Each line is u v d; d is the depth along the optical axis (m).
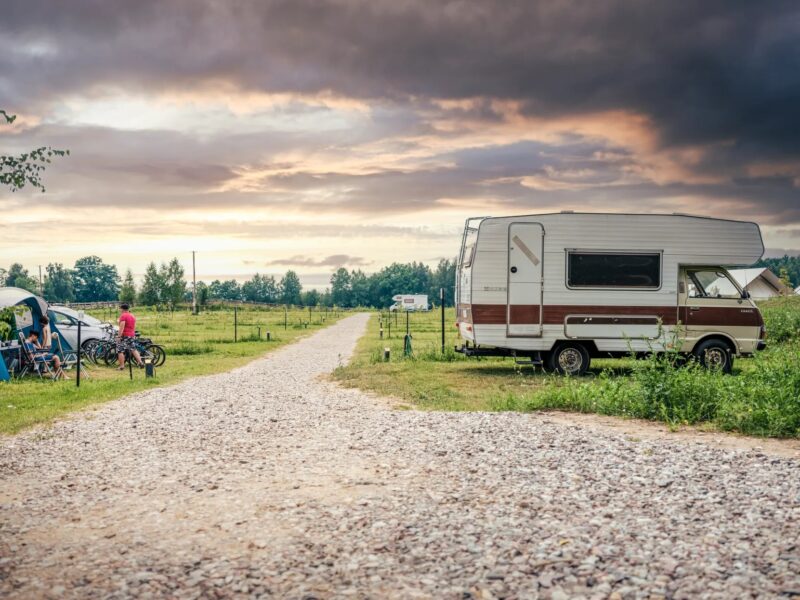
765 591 4.18
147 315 72.25
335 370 18.31
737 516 5.59
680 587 4.27
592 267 16.72
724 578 4.39
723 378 11.17
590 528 5.38
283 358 24.05
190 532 5.50
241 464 7.88
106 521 5.82
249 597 4.27
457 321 18.61
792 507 5.79
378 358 21.28
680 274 16.98
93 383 16.03
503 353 17.19
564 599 4.17
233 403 12.77
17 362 18.02
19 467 7.83
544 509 5.88
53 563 4.84
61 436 9.66
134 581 4.51
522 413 10.62
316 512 5.95
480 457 7.79
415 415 10.70
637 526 5.41
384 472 7.29
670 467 7.15
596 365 19.55
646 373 11.02
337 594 4.30
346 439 9.16
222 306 103.25
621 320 16.75
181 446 8.94
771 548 4.86
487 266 16.61
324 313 91.81
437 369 18.53
